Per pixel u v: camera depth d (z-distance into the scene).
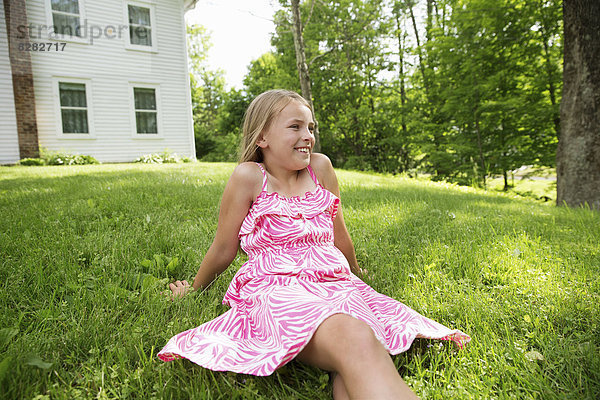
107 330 1.62
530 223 3.96
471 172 13.08
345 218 3.92
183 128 15.32
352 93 20.61
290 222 1.67
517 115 12.61
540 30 12.01
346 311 1.30
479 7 12.33
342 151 22.44
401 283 2.23
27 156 12.04
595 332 1.67
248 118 1.82
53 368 1.37
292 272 1.59
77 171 8.57
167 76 14.80
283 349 1.24
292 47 20.33
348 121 20.28
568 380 1.34
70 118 13.02
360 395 1.01
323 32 18.86
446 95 14.10
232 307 1.71
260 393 1.32
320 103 21.17
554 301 1.95
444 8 14.47
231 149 27.06
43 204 4.13
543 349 1.55
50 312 1.73
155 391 1.29
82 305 1.82
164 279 2.15
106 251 2.61
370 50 18.11
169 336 1.61
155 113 14.73
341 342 1.11
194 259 2.55
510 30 12.25
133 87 14.09
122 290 1.95
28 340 1.50
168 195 4.89
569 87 7.52
